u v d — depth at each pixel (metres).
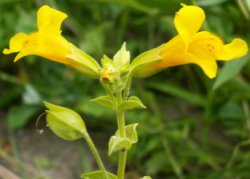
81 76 0.43
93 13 0.45
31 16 0.42
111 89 0.26
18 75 0.46
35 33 0.25
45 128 0.43
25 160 0.41
